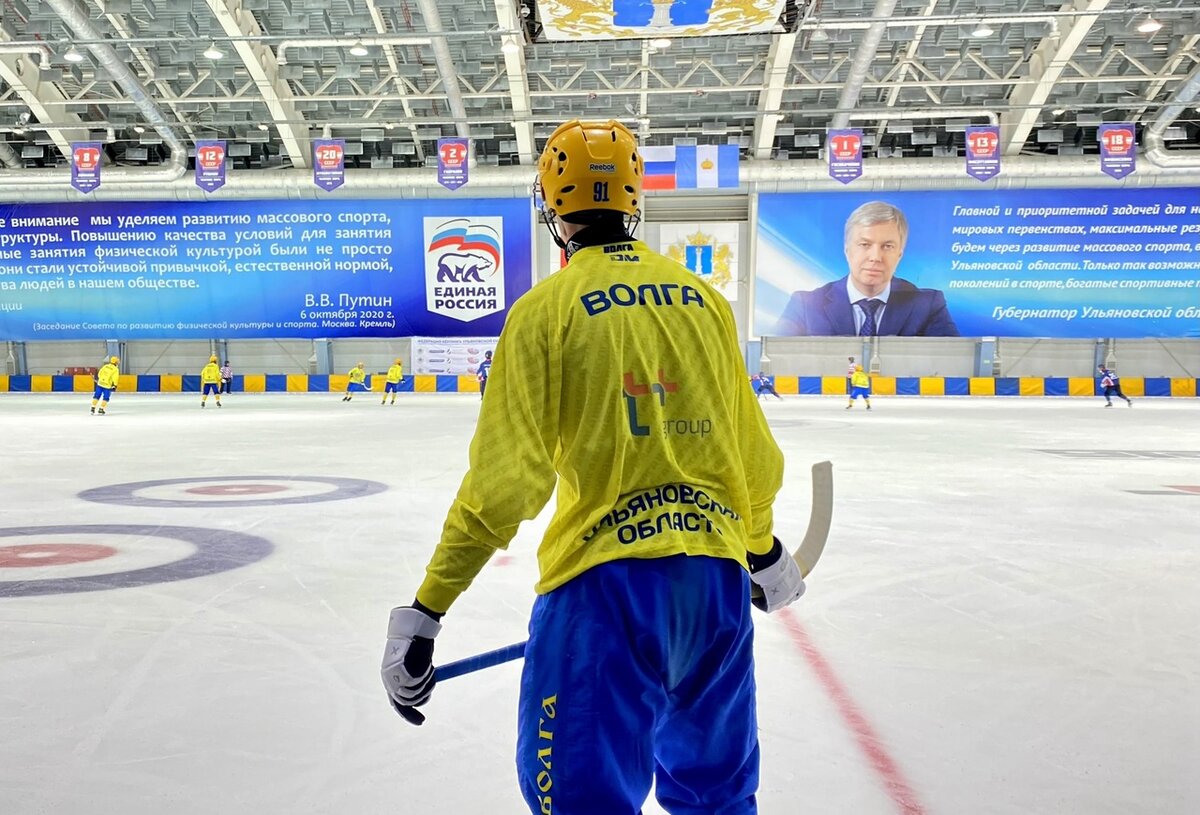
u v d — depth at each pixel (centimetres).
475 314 2652
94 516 513
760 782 180
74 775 183
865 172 2483
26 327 2688
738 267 2673
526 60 2181
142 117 2516
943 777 183
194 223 2638
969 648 273
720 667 114
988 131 1975
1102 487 641
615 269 120
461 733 206
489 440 110
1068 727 210
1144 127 2497
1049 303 2534
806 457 861
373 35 1809
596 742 103
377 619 303
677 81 2327
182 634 285
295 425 1366
